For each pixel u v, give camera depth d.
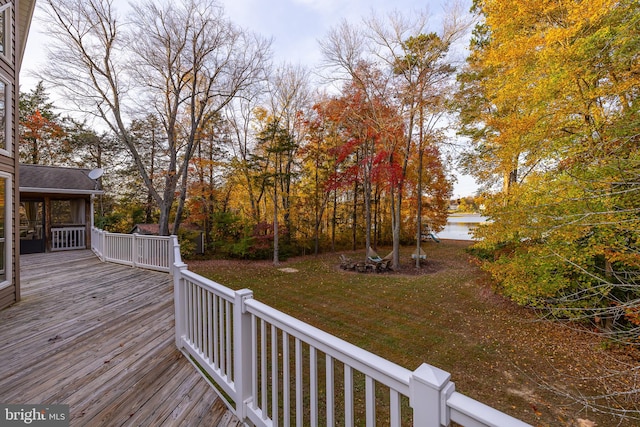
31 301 4.63
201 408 2.13
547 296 5.16
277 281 9.45
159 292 5.12
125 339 3.27
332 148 13.64
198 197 13.70
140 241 7.12
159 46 10.52
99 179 11.33
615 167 3.56
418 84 10.10
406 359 4.46
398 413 1.04
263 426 1.80
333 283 9.21
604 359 4.39
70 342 3.19
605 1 3.96
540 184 5.02
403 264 12.46
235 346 2.01
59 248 10.25
